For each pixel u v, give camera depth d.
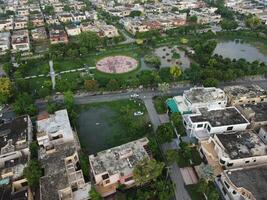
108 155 113.56
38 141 121.06
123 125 144.25
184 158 120.44
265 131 126.12
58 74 197.25
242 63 197.62
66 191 97.44
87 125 144.38
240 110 143.38
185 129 137.62
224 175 101.69
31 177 102.00
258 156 108.69
